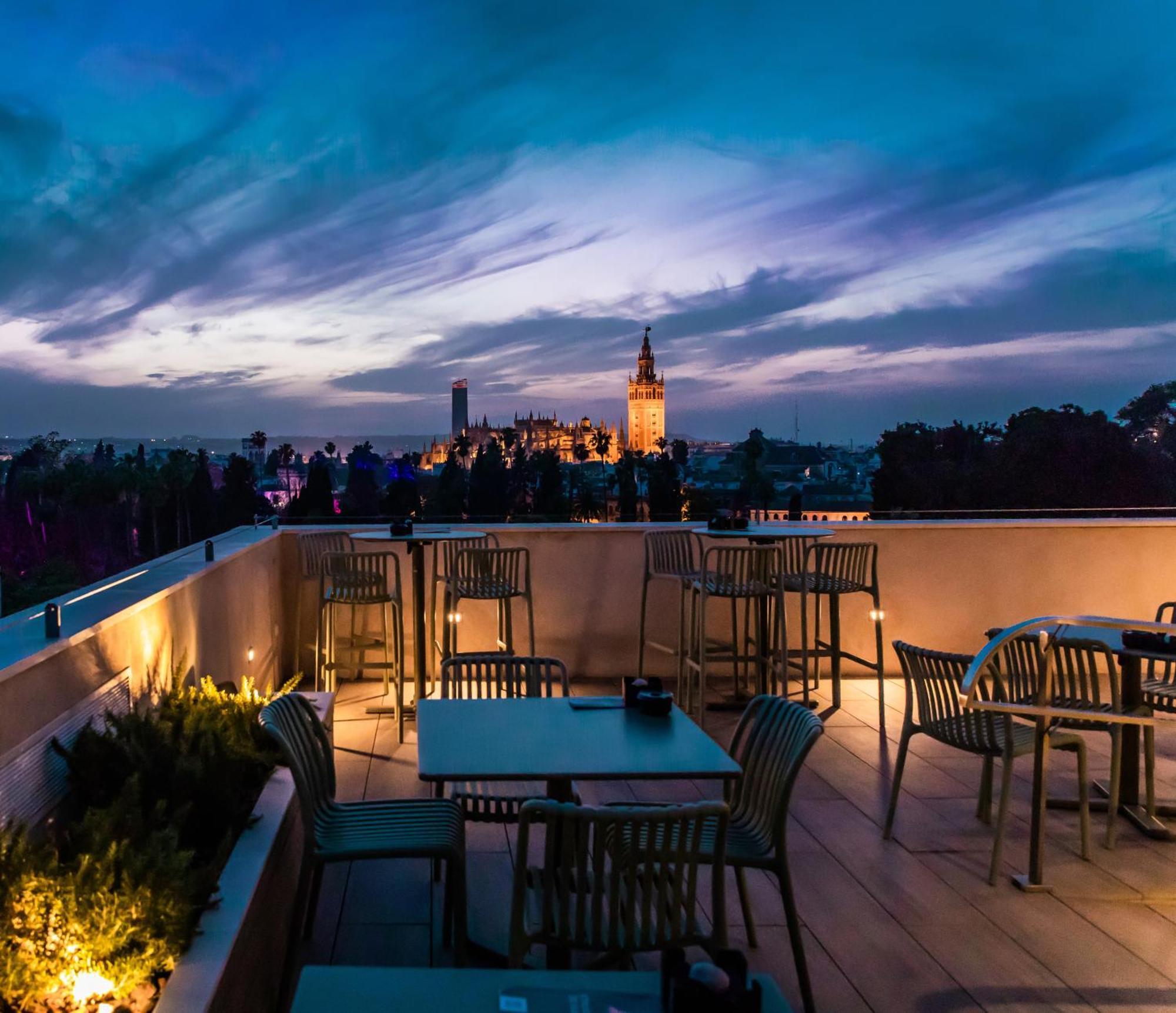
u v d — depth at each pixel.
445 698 2.99
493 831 3.61
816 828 3.61
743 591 4.88
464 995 1.21
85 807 2.20
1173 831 3.50
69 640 2.15
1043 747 3.03
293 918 2.23
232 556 4.18
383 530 5.51
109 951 1.62
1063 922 2.85
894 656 6.14
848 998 2.43
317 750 2.56
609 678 6.02
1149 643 3.47
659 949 1.80
